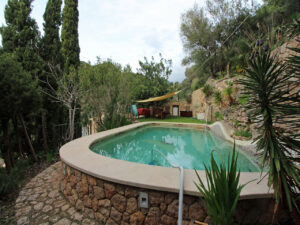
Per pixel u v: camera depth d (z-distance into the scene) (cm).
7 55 416
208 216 204
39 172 445
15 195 331
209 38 1556
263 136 182
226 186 175
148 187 220
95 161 312
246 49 1026
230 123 888
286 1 1195
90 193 270
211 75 1711
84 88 750
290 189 175
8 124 440
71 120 672
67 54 813
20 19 540
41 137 578
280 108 165
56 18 659
